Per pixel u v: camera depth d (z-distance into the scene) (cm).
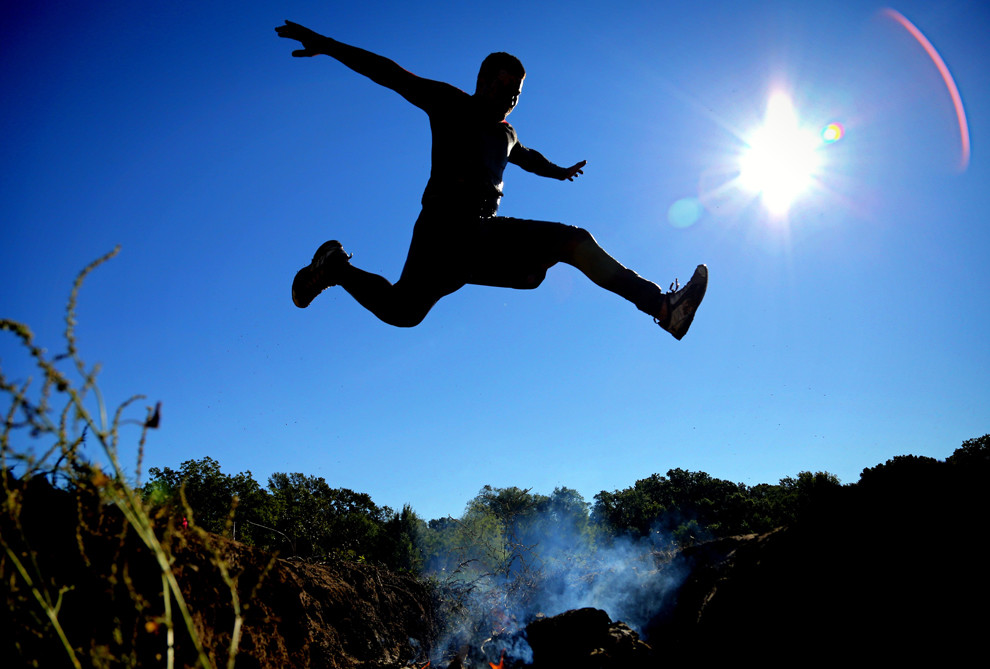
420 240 271
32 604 216
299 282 312
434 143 281
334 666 676
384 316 287
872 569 481
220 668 316
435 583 1138
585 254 259
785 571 558
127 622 246
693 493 6538
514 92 284
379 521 4094
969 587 417
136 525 167
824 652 458
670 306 251
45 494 263
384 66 280
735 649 540
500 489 3178
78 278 175
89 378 173
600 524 6059
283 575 460
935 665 390
